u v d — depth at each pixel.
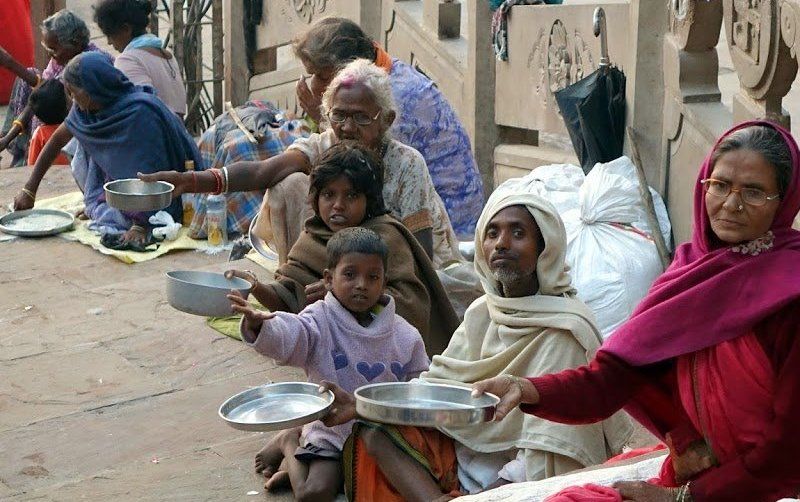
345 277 3.86
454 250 5.04
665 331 2.69
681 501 2.62
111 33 8.07
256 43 9.46
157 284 6.12
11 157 10.98
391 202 4.77
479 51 7.22
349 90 4.60
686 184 5.50
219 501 4.01
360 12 8.15
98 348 5.34
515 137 7.41
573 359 3.55
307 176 5.02
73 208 7.43
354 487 3.70
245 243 6.43
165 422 4.62
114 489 4.11
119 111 6.81
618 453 3.65
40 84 8.16
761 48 4.70
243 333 3.75
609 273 5.26
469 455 3.71
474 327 3.78
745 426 2.57
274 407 3.49
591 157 6.02
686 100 5.48
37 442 4.47
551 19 6.66
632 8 5.82
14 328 5.62
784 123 4.79
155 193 4.74
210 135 6.88
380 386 3.08
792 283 2.54
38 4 10.43
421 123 5.67
